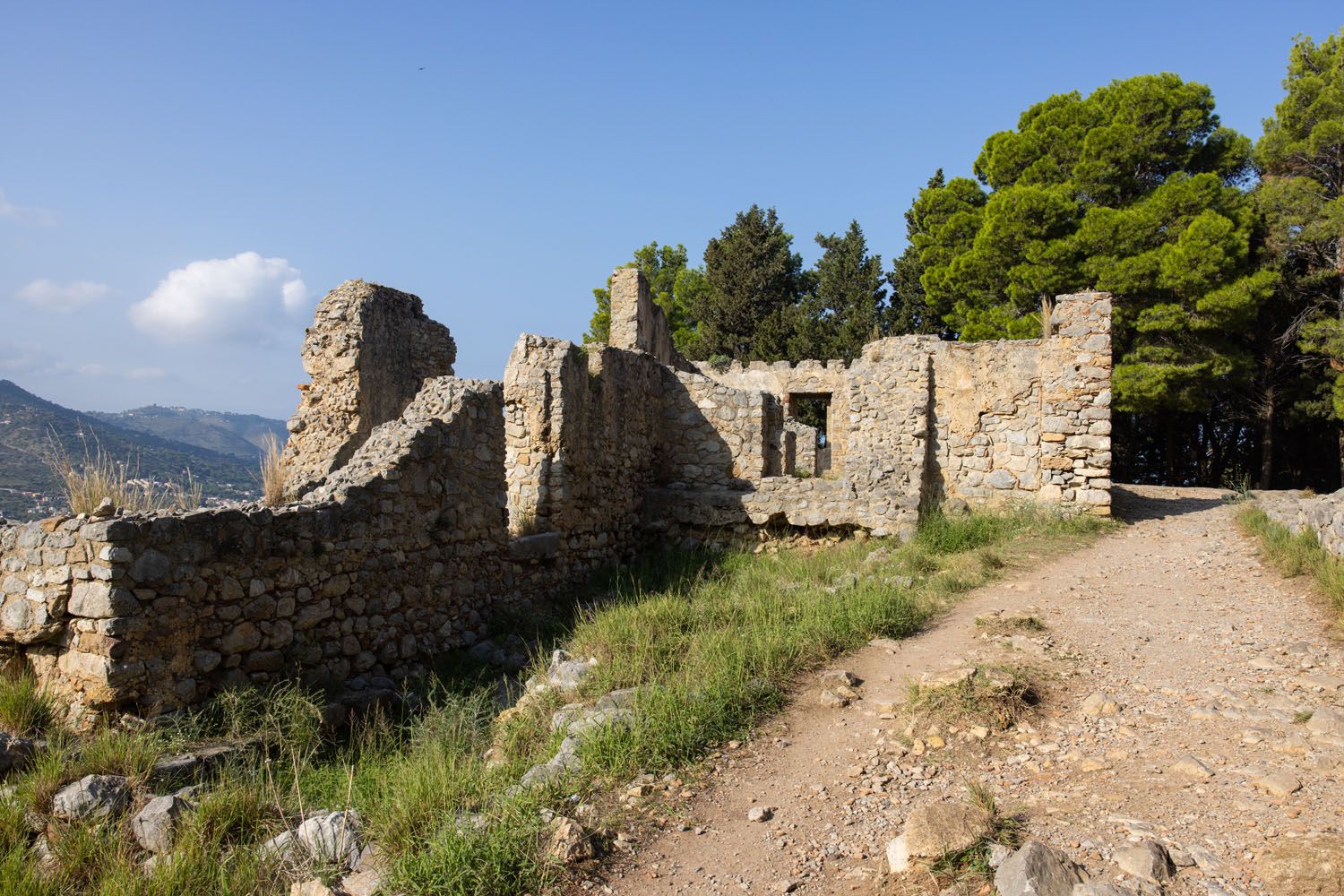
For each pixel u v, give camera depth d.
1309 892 3.51
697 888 4.08
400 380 15.09
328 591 7.63
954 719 5.76
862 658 7.49
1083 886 3.57
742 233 43.50
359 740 6.55
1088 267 24.06
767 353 40.09
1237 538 12.16
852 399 15.91
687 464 16.31
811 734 5.91
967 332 26.75
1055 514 13.95
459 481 9.65
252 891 4.23
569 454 12.32
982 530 13.17
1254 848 3.91
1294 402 25.92
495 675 8.59
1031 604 9.05
